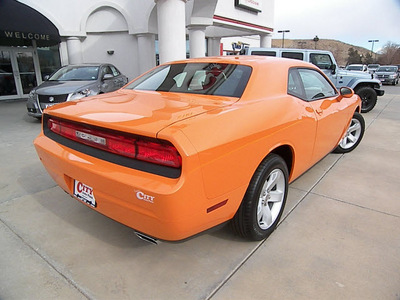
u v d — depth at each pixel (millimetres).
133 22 12836
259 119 2270
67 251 2443
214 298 1979
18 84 12242
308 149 3057
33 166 4359
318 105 3227
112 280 2135
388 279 2148
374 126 7367
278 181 2682
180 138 1730
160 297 1987
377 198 3414
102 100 2635
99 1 12719
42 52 12750
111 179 1874
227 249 2484
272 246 2523
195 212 1843
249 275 2188
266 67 2787
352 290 2045
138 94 2830
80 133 2227
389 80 23703
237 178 2082
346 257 2383
